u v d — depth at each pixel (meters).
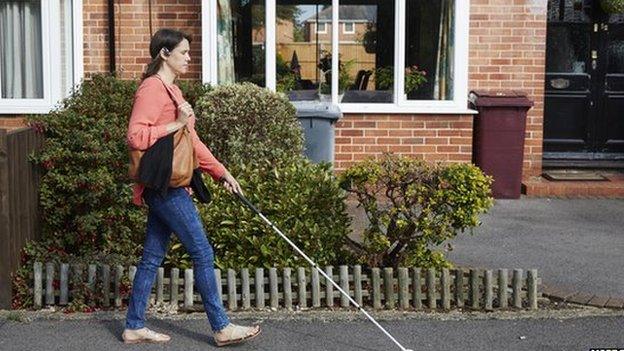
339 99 11.20
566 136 12.38
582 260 8.40
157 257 6.12
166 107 5.80
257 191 7.21
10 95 11.52
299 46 11.18
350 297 6.63
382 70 11.19
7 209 6.84
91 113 7.93
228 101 9.02
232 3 11.11
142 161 5.73
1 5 11.46
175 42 5.85
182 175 5.79
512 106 10.94
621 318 6.78
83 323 6.62
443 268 7.07
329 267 6.93
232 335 6.06
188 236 5.93
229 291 6.89
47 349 6.10
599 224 9.85
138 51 11.23
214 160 6.09
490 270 6.95
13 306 6.95
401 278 6.93
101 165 7.69
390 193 7.07
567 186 11.22
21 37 11.49
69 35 11.38
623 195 11.21
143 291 6.13
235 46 11.15
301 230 7.06
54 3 11.30
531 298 6.97
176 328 6.49
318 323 6.62
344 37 11.16
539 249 8.79
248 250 7.08
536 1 11.28
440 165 7.19
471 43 11.33
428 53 11.18
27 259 7.27
